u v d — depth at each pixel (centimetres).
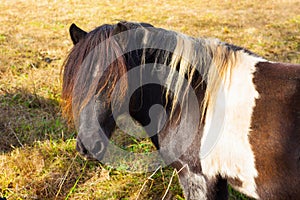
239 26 875
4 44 686
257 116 194
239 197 305
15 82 513
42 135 399
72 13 1023
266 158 191
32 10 1064
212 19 955
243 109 198
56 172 339
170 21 919
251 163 195
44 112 439
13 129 407
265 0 1281
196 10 1095
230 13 1048
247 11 1084
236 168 202
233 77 207
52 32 792
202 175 220
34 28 830
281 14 1032
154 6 1156
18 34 762
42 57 621
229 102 203
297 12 1061
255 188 201
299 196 189
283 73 198
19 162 344
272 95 194
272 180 193
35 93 463
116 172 341
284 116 188
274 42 716
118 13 1032
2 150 374
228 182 221
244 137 195
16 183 321
